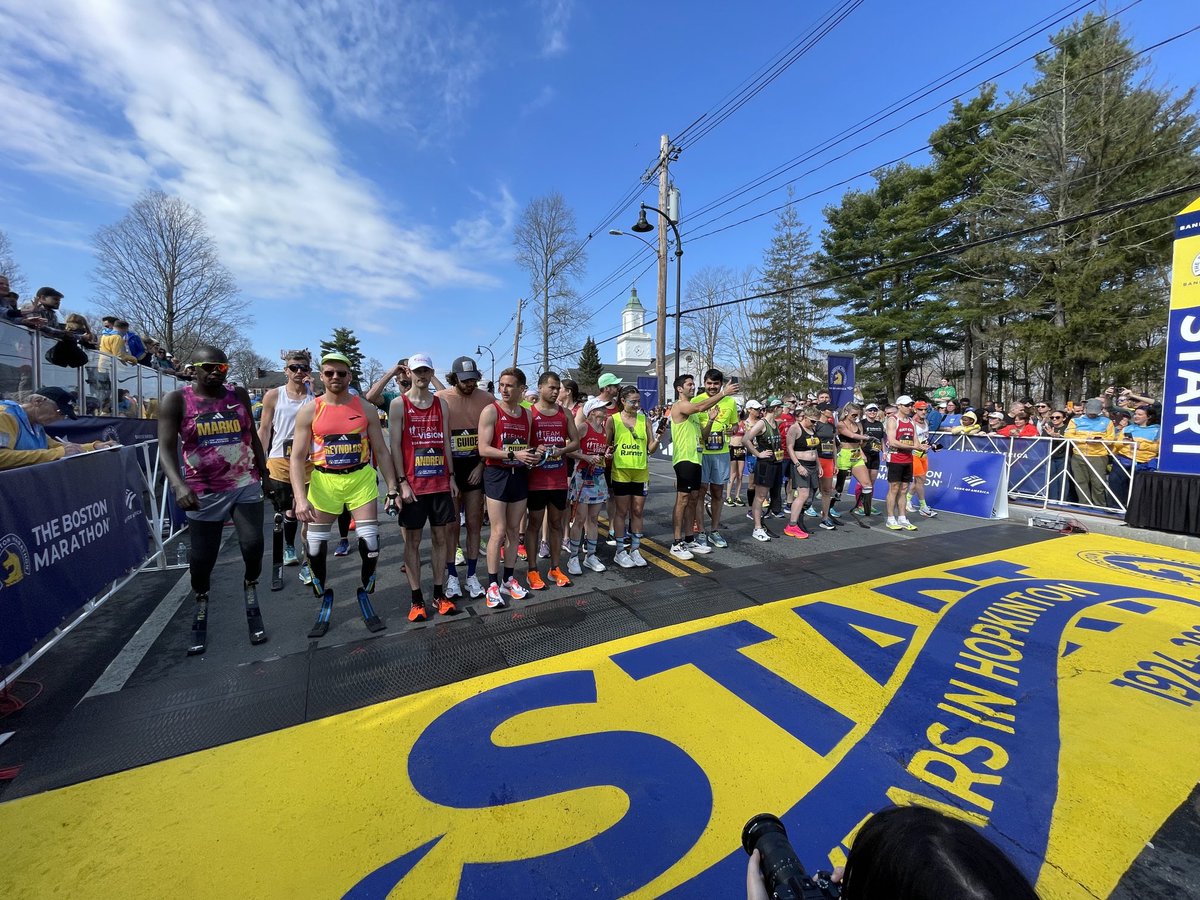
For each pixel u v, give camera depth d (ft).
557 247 126.41
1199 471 20.42
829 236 99.09
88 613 11.55
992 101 78.23
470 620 12.30
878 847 2.50
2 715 8.46
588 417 16.60
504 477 12.98
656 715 8.48
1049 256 57.41
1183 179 51.03
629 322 216.95
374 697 9.01
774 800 6.64
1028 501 28.58
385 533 21.56
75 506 11.23
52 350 19.04
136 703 8.81
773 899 3.24
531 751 7.60
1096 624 12.16
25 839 6.04
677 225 56.13
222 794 6.78
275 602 13.64
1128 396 28.04
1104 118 54.60
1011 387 96.99
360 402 11.89
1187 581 15.47
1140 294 52.49
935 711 8.68
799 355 119.75
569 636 11.39
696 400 17.33
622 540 16.98
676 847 5.92
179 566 16.35
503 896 5.31
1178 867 5.68
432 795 6.74
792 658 10.44
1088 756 7.57
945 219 79.66
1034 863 5.75
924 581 15.23
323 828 6.22
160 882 5.49
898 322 86.79
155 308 105.81
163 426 10.64
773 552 18.66
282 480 14.96
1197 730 8.23
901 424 22.26
